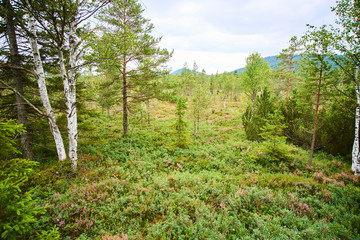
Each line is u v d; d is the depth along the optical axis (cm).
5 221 276
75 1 642
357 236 482
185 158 1265
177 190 745
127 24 1358
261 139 1684
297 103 1700
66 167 821
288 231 480
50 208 550
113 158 1135
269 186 824
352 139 1306
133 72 1516
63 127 1040
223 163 1191
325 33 957
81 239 454
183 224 507
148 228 507
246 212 592
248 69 2123
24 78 934
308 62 1097
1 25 760
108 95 1434
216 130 2194
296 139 1616
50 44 928
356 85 1039
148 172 981
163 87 1645
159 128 2133
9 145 302
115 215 555
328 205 645
